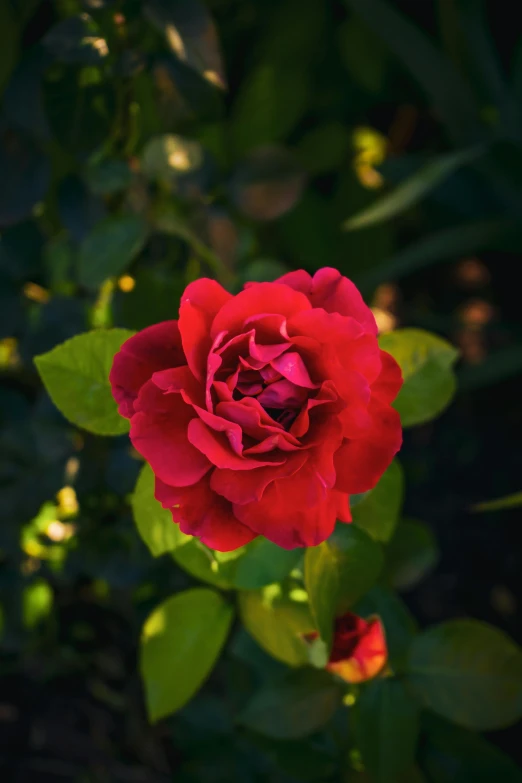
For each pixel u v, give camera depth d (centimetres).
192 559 49
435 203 106
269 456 42
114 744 79
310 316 42
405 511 96
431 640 53
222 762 69
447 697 53
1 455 64
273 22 91
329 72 101
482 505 50
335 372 42
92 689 79
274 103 91
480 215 101
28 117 57
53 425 60
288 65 92
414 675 53
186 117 58
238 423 42
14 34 59
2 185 58
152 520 47
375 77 102
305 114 102
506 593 91
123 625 76
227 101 94
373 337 42
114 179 58
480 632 53
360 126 108
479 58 96
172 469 42
